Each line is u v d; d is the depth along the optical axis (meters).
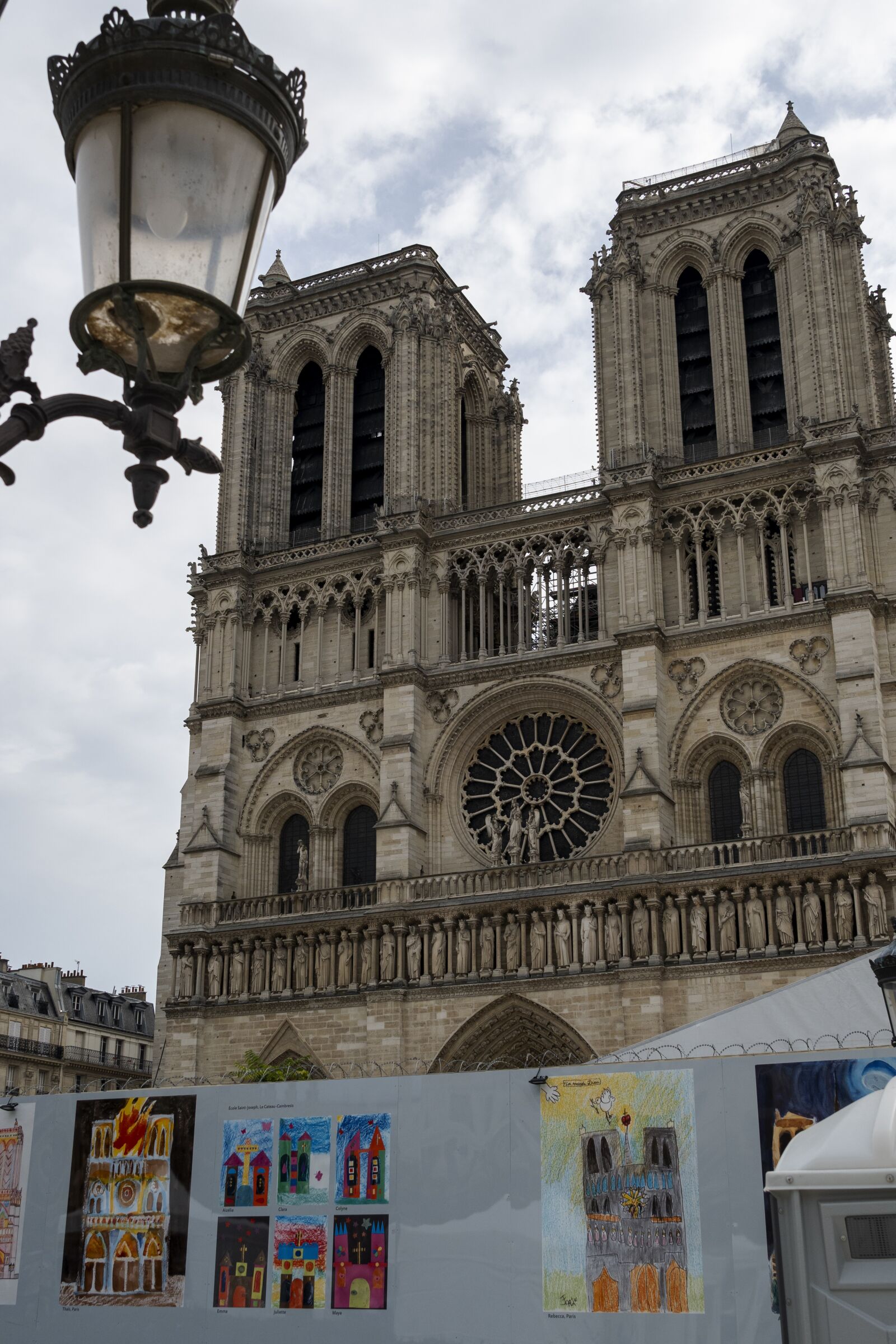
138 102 11.99
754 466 87.62
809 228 91.25
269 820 95.50
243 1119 40.16
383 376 106.56
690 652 86.25
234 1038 87.44
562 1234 34.97
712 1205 33.59
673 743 84.75
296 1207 38.53
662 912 78.56
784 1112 33.47
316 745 95.44
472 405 110.88
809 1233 15.40
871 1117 15.87
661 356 94.81
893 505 84.50
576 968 79.44
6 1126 43.75
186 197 12.16
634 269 95.88
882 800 76.56
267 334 108.69
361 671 95.38
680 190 97.44
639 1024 76.69
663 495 89.69
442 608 94.19
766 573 86.19
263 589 100.50
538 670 89.75
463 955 82.44
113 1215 41.22
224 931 89.62
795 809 82.56
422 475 97.81
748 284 96.69
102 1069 133.50
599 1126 35.31
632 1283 33.94
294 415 107.75
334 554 98.31
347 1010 84.88
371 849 92.88
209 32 12.05
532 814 87.06
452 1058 81.31
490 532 94.31
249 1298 38.47
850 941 74.06
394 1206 37.22
